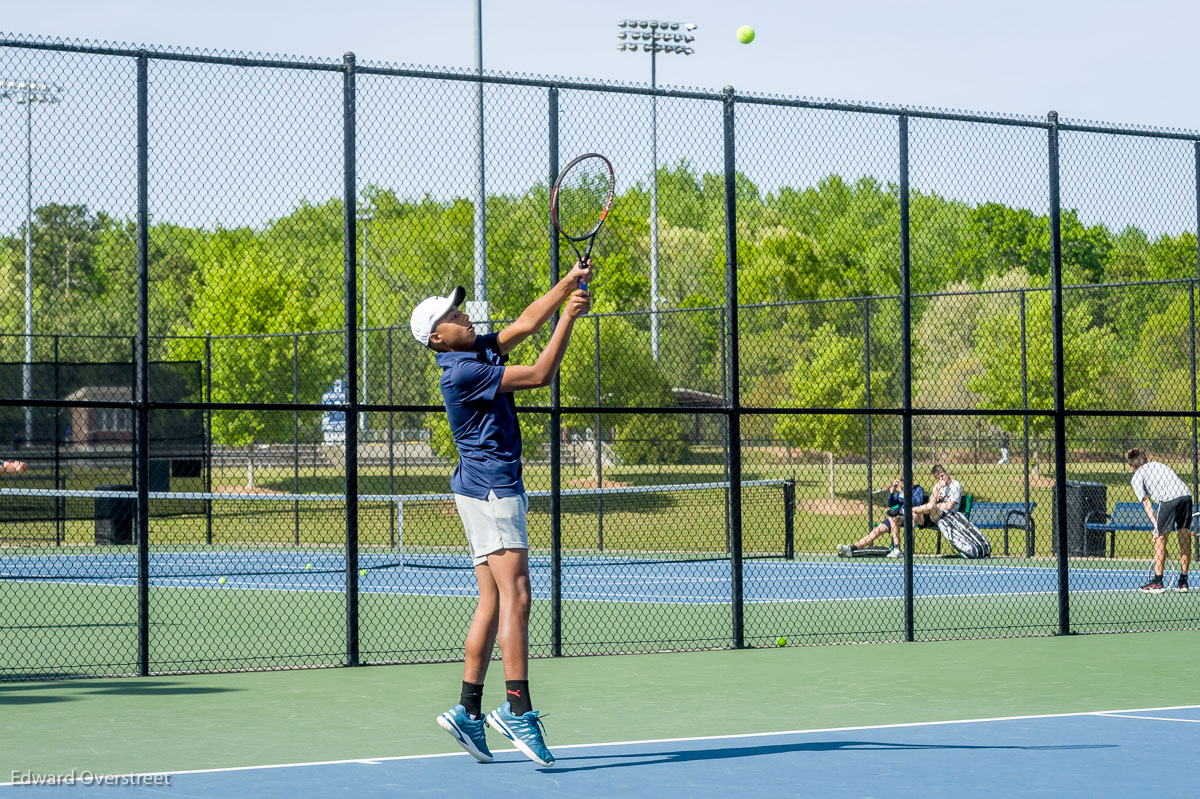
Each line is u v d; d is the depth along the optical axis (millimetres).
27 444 31719
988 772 8281
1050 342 39500
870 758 8742
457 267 27641
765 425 38938
